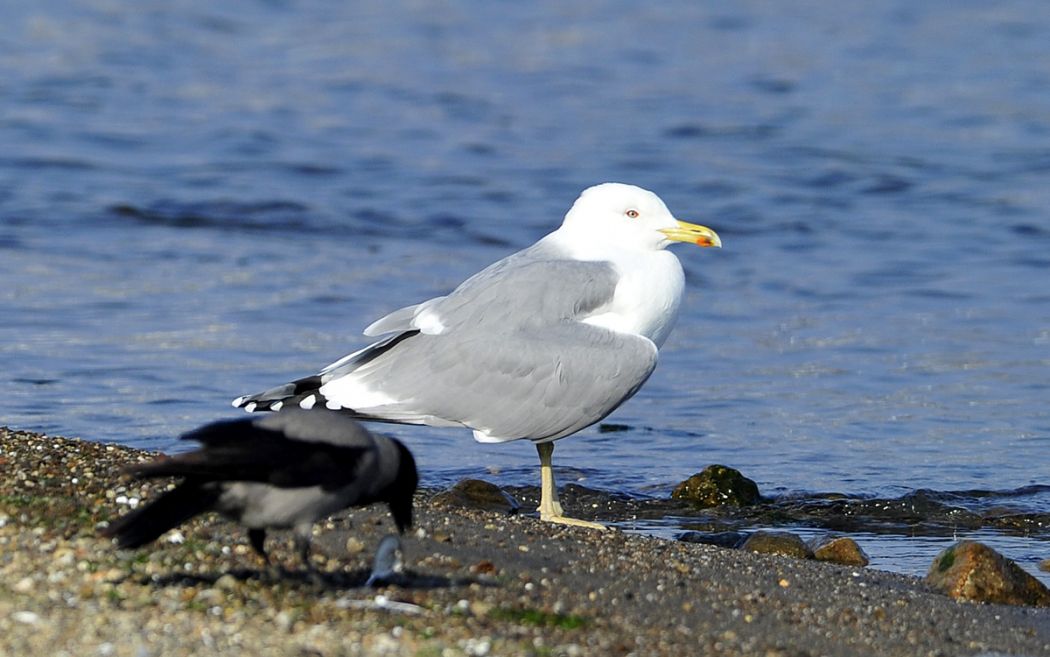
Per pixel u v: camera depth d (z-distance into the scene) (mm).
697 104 35844
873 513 13219
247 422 8008
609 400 11828
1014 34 43375
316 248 24016
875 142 32031
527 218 26234
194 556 8930
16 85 35531
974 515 13117
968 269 23281
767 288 22281
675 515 13117
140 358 17641
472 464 14484
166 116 33469
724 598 9383
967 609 9797
